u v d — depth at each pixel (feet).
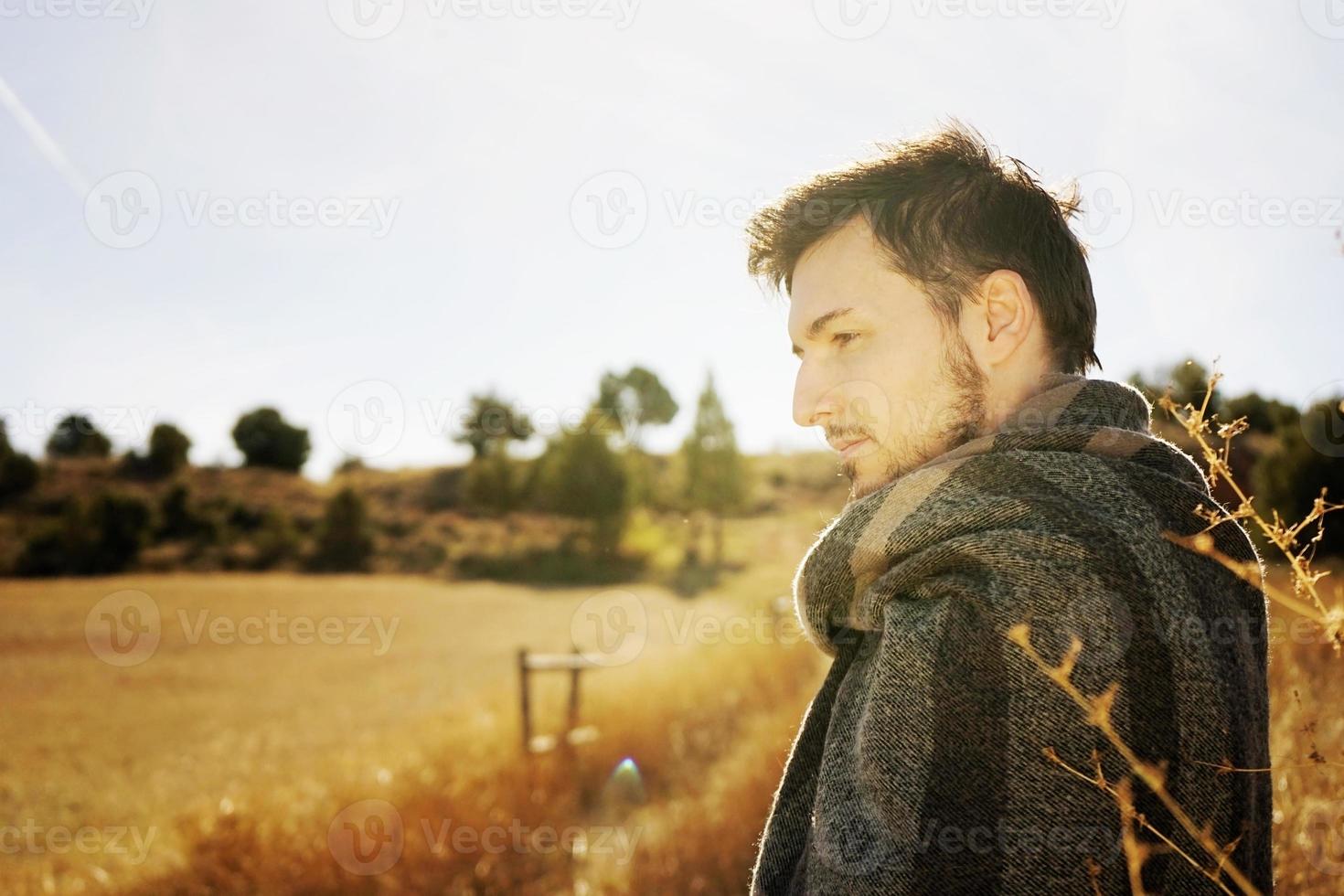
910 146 3.13
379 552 179.63
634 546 175.52
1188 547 2.51
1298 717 5.42
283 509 197.26
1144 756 2.29
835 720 2.84
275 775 29.12
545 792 22.16
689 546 182.09
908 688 2.47
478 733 28.07
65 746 41.75
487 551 178.60
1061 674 2.16
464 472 224.74
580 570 168.35
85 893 17.75
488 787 21.40
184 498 182.80
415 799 19.34
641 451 200.54
